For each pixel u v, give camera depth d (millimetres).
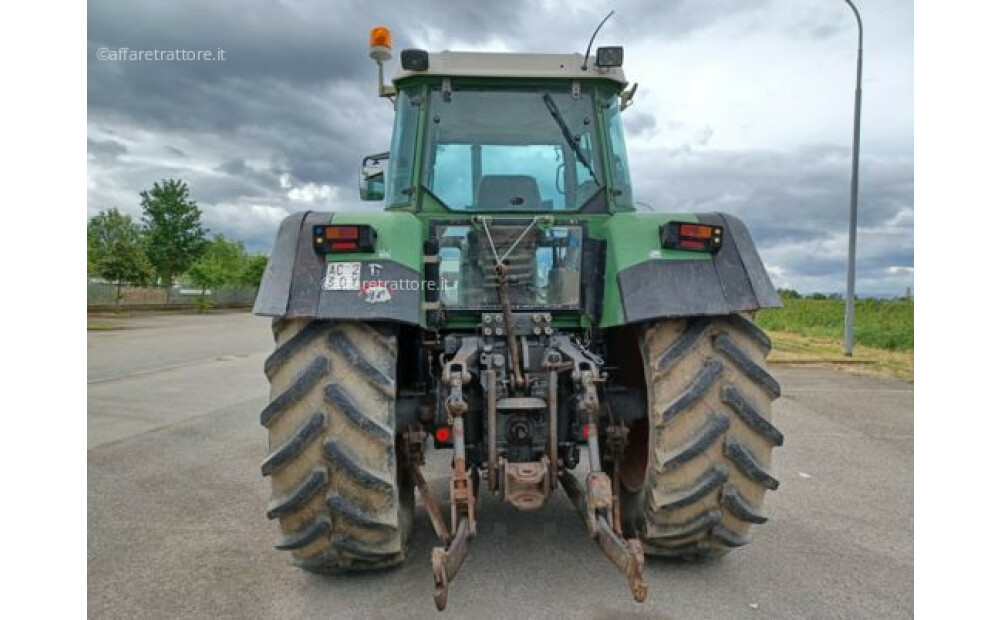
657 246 3320
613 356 4188
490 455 3166
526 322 3561
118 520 4422
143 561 3752
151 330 22453
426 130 4039
